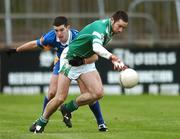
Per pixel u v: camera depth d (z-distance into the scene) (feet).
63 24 100.78
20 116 131.95
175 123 115.44
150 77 196.24
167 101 169.58
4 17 204.33
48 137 87.40
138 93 195.93
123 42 201.46
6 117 129.80
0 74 194.70
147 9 209.97
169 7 210.18
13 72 194.70
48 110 94.48
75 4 211.00
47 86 194.70
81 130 102.99
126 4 211.00
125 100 173.47
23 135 89.30
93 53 93.25
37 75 194.39
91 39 91.35
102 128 100.42
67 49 94.02
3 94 192.44
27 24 205.98
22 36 205.05
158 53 196.75
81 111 140.26
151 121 119.44
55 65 103.76
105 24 90.68
